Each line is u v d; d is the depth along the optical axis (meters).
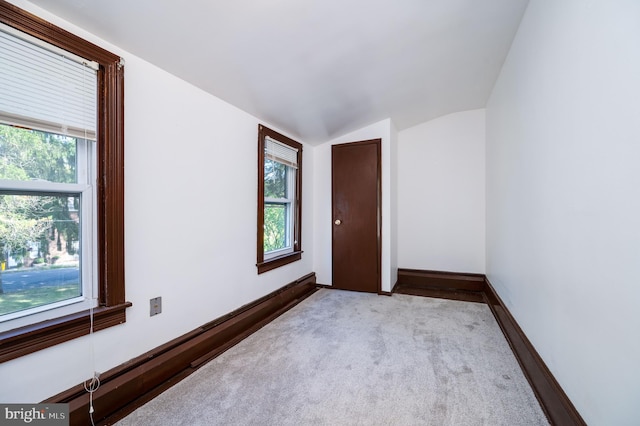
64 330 1.20
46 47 1.14
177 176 1.73
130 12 1.22
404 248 3.97
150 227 1.57
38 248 1.19
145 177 1.54
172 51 1.52
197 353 1.81
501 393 1.53
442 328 2.39
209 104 1.97
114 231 1.37
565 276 1.28
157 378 1.55
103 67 1.34
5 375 1.04
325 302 3.09
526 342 1.75
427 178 3.84
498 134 2.71
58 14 1.17
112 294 1.37
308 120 2.87
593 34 1.05
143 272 1.53
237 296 2.27
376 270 3.41
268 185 2.84
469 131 3.64
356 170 3.49
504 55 2.32
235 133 2.24
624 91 0.87
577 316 1.17
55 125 1.19
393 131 3.56
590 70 1.07
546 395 1.39
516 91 2.06
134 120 1.48
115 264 1.38
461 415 1.35
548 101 1.47
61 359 1.19
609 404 0.95
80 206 1.31
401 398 1.48
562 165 1.31
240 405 1.41
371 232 3.44
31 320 1.14
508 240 2.32
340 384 1.59
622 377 0.88
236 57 1.70
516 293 2.07
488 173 3.31
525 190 1.86
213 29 1.44
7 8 1.03
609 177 0.95
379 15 1.61
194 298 1.86
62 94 1.21
